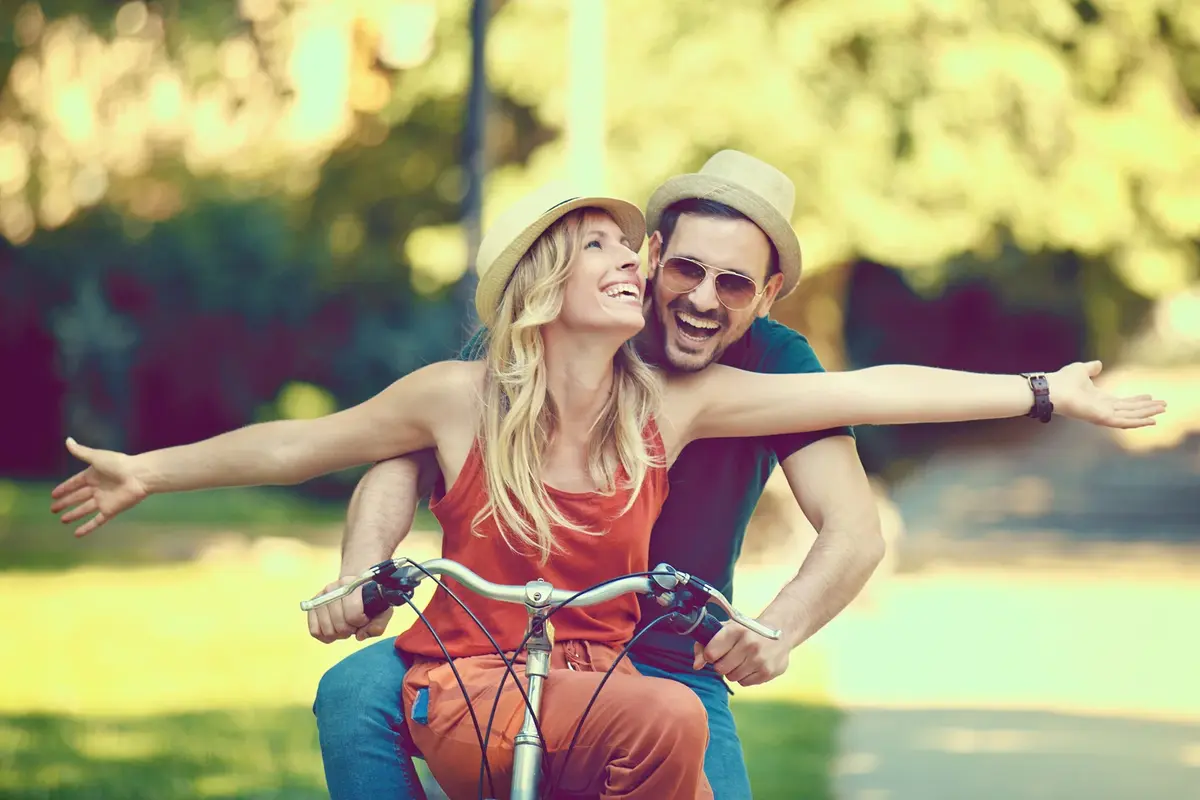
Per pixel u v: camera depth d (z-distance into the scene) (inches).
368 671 187.5
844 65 956.6
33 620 827.4
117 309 1414.9
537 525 183.6
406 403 196.4
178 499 1416.1
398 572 175.0
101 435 1432.1
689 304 203.0
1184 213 1021.2
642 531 187.9
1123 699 583.2
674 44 931.3
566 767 169.0
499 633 183.3
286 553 1139.9
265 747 492.1
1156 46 1018.1
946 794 413.1
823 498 204.5
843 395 203.0
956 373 206.1
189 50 1213.7
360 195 1275.8
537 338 187.9
